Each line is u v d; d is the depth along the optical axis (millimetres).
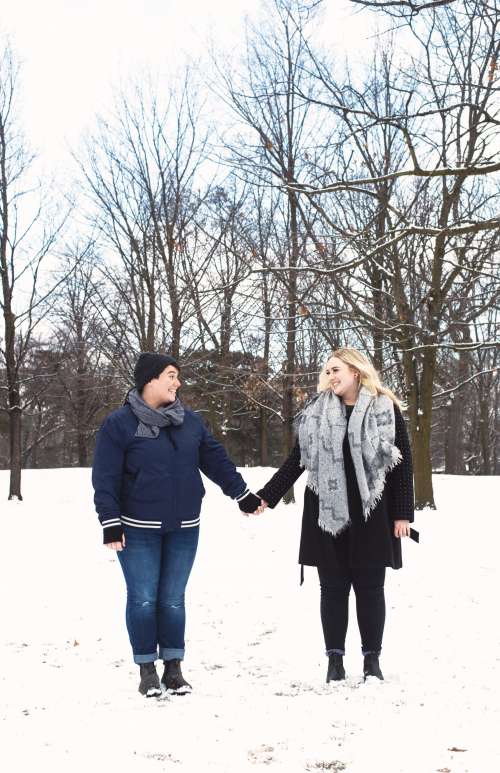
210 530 12250
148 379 4328
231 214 14852
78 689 4406
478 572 8266
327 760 2842
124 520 4207
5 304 16906
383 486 4215
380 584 4277
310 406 4473
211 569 9484
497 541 10172
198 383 17312
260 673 4820
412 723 3314
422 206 13555
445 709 3561
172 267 14336
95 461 4211
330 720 3369
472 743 3021
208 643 5887
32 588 8469
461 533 10859
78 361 28203
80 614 7180
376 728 3240
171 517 4195
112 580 8945
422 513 13016
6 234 16516
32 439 44219
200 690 4203
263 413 35688
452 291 14609
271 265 12922
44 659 5398
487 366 32625
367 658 4230
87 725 3383
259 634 6168
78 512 14531
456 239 13914
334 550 4270
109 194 14977
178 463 4254
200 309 14406
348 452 4289
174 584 4246
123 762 2826
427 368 13977
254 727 3275
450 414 29969
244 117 13586
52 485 18891
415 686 4117
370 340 14703
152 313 14602
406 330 13430
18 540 11672
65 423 40281
